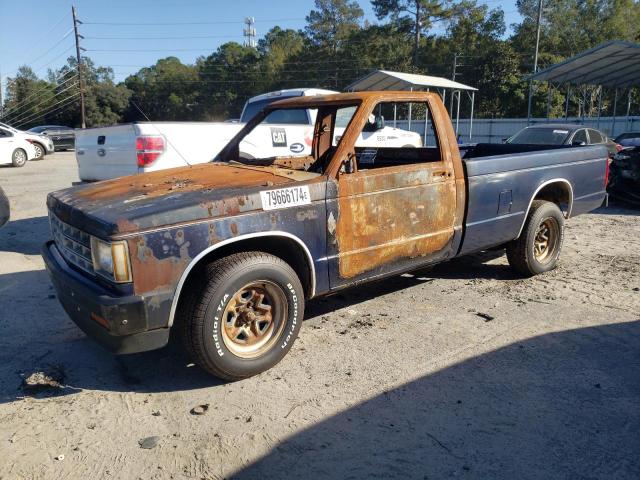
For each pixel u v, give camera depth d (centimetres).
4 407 326
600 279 552
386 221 405
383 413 315
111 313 296
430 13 6050
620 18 6266
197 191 344
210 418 313
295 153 783
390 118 3584
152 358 390
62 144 2916
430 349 396
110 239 295
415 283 550
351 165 383
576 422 304
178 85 7375
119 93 5416
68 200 362
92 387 350
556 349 394
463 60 5659
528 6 6475
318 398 332
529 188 518
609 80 2512
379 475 262
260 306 354
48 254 385
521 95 4981
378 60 6331
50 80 6631
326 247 374
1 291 535
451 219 452
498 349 395
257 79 7238
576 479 259
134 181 398
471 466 268
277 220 346
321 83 6981
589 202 599
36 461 275
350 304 492
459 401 327
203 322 323
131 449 285
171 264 310
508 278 562
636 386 342
